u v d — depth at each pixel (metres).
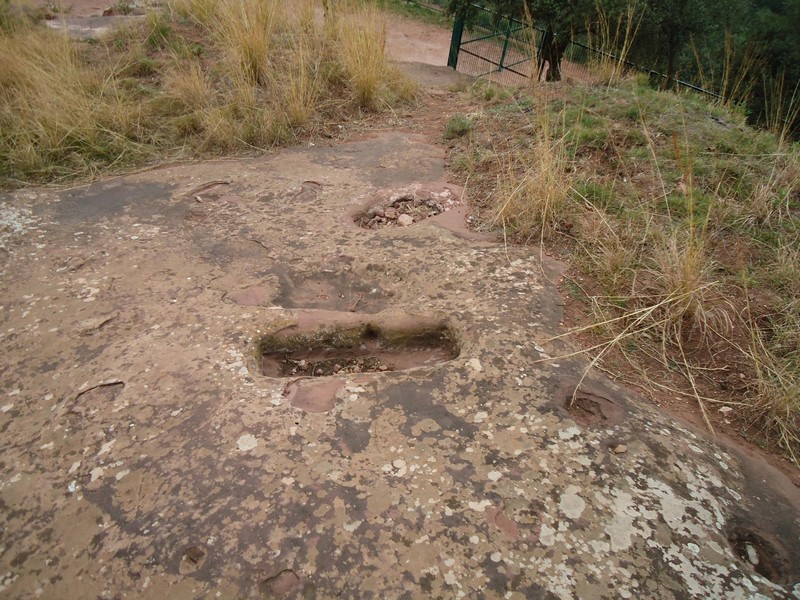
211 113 4.61
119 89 5.04
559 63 9.31
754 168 3.66
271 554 1.65
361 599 1.56
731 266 2.95
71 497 1.82
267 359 2.45
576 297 2.73
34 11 7.36
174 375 2.22
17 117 4.37
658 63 8.88
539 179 3.27
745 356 2.45
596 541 1.70
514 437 1.99
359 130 4.91
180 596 1.57
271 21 5.90
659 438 2.04
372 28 5.73
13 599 1.59
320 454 1.92
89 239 3.17
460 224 3.34
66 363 2.30
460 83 6.84
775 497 1.90
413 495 1.80
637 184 3.53
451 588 1.58
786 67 7.61
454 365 2.28
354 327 2.55
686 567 1.65
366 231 3.25
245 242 3.15
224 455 1.91
